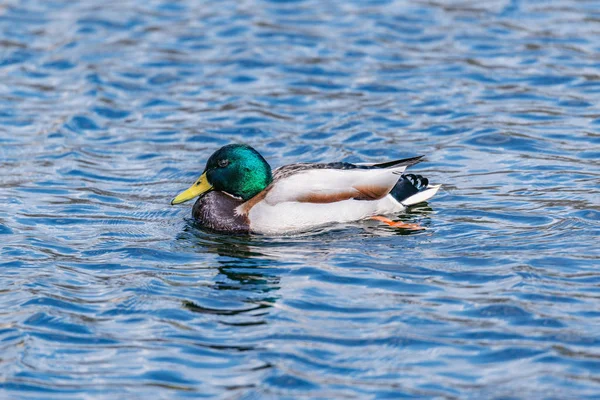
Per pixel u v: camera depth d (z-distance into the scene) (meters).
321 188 15.01
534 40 23.36
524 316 11.71
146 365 10.88
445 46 23.22
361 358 10.90
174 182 17.30
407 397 10.14
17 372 10.79
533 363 10.70
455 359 10.84
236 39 23.97
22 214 15.67
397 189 15.50
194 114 20.23
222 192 15.42
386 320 11.74
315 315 11.95
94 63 22.73
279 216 14.95
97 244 14.47
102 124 19.86
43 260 13.83
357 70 22.09
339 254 13.89
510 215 15.11
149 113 20.34
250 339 11.38
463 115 19.70
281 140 18.91
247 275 13.24
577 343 11.09
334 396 10.20
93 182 17.25
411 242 14.24
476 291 12.45
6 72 22.25
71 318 11.99
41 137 19.19
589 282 12.59
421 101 20.45
